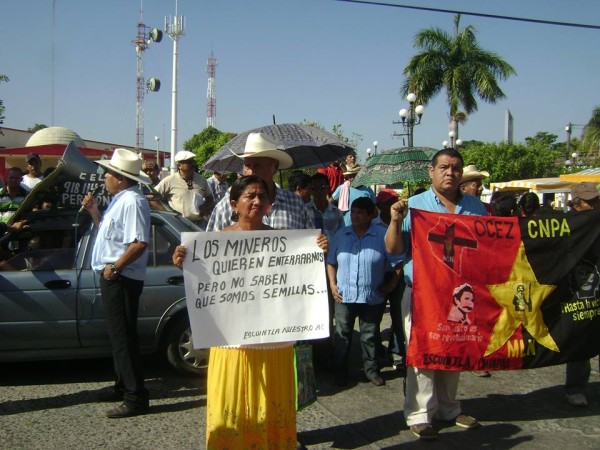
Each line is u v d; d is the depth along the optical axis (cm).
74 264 541
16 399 509
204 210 834
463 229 431
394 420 469
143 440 427
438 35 3125
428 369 426
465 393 532
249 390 322
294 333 335
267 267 338
